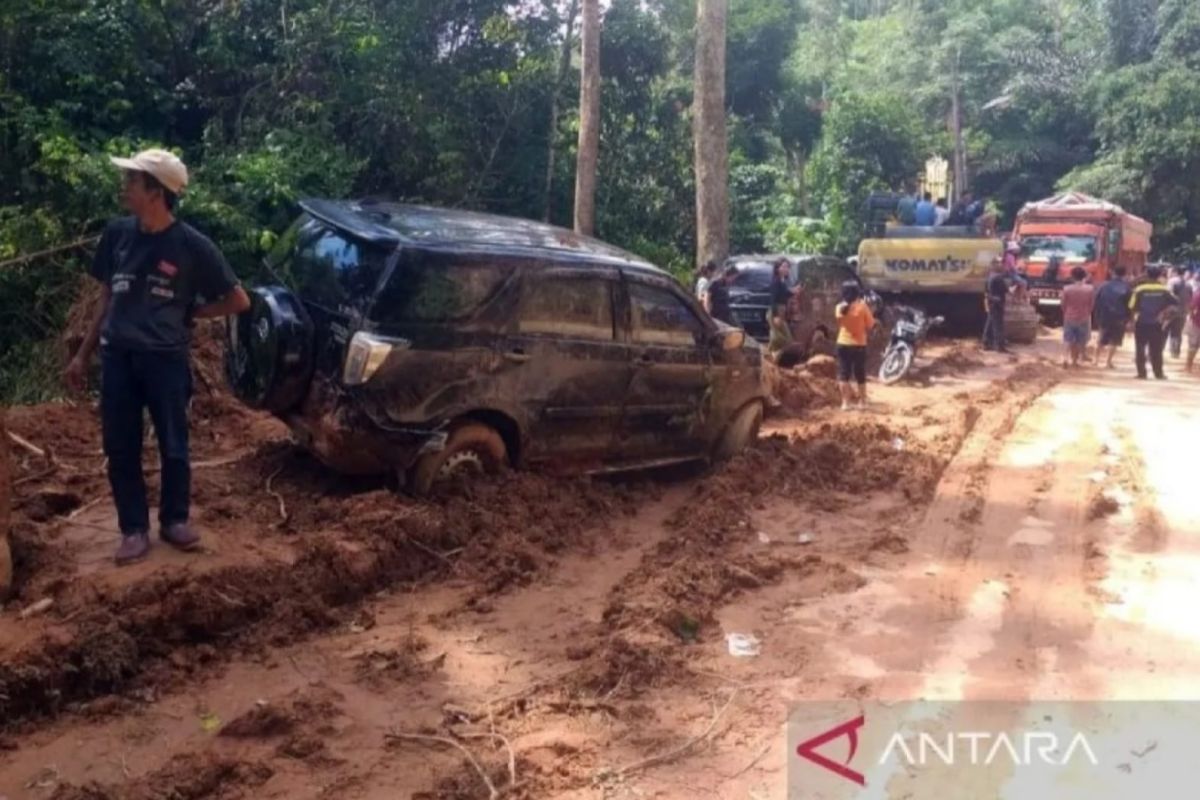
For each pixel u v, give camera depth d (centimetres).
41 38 1448
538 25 2139
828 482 920
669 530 774
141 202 539
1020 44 5019
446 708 495
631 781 442
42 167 1256
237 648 543
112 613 515
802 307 1611
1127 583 692
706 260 1906
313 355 694
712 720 496
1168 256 4362
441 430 712
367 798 420
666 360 845
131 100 1554
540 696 510
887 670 555
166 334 553
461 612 607
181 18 1655
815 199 3422
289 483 743
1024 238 2884
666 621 591
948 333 2145
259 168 1422
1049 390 1550
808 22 4953
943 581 689
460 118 1991
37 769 432
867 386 1519
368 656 542
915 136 3534
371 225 717
